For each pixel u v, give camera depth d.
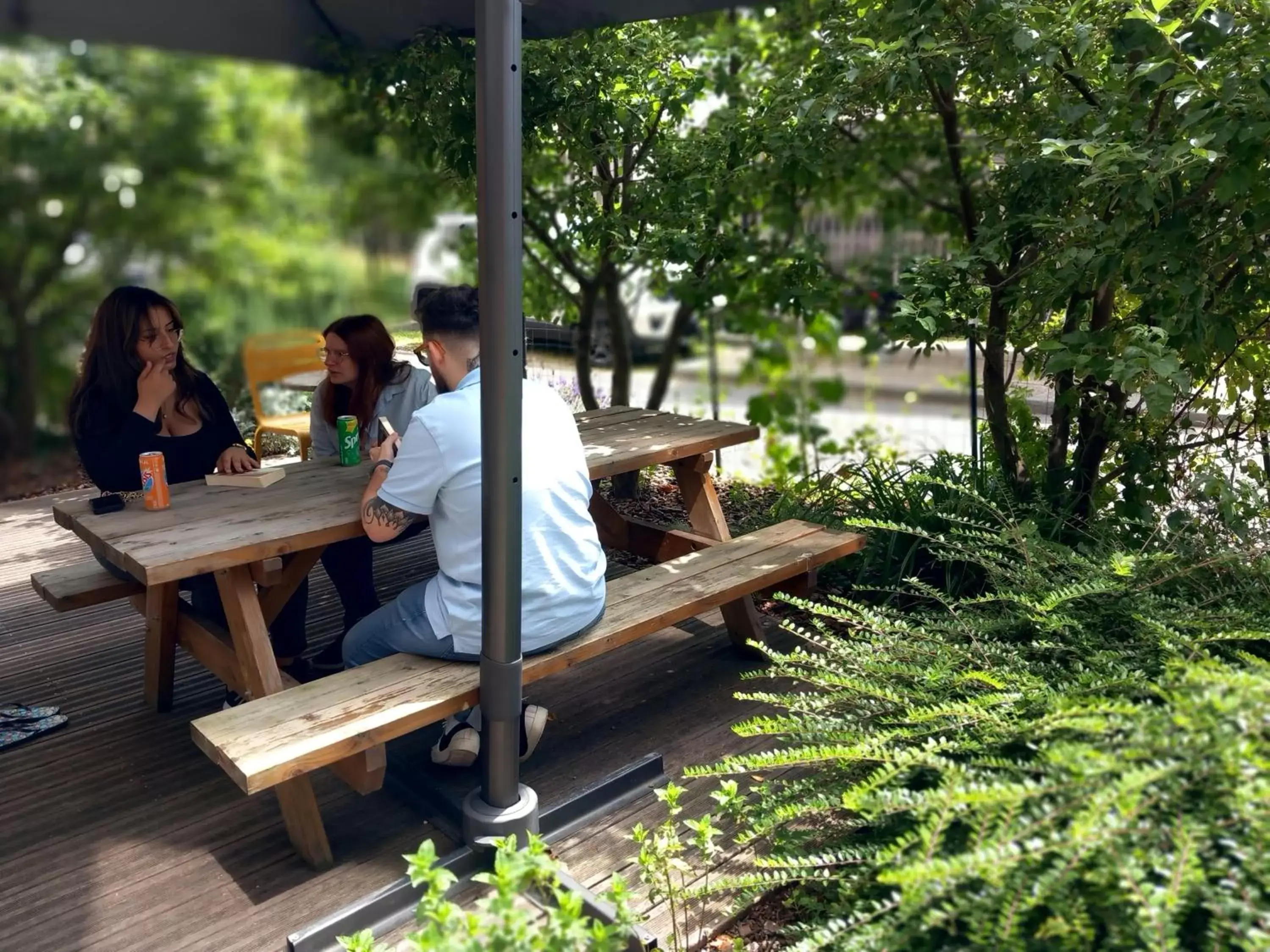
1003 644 2.79
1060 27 3.40
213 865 2.59
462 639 2.64
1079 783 1.82
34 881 2.53
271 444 6.46
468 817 2.53
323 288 13.63
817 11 5.00
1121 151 3.06
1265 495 3.60
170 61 11.29
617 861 2.57
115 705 3.45
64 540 5.13
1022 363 4.31
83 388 3.20
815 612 2.99
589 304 6.09
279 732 2.29
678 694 3.49
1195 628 2.70
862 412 11.08
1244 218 3.28
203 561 2.51
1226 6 3.21
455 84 4.74
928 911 1.83
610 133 4.98
